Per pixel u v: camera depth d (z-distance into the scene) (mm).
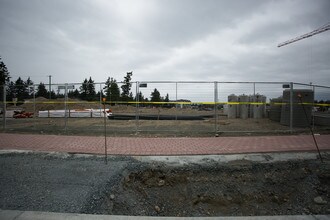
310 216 3062
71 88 10039
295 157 5746
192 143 7195
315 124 12234
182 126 11844
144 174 4879
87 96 13875
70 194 3676
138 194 4320
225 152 6035
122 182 4418
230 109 18250
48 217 2980
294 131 9680
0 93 11789
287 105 11742
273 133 9273
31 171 4695
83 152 6062
